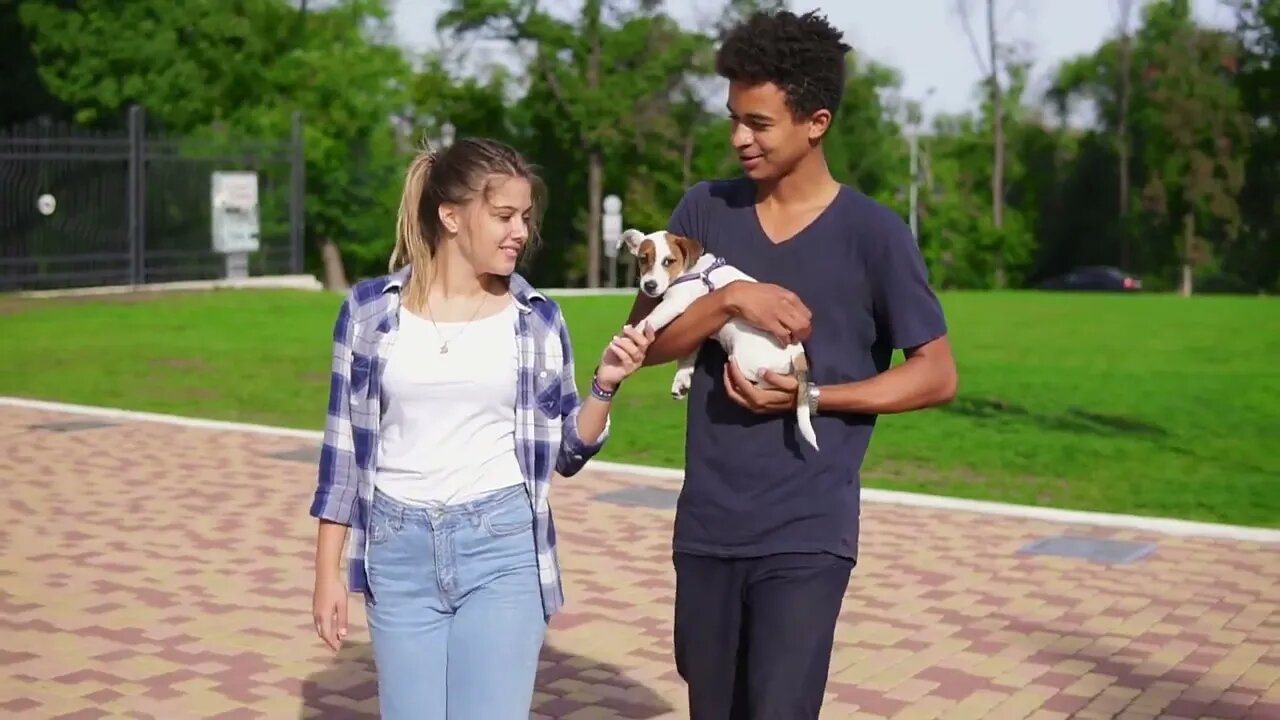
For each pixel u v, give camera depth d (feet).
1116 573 26.00
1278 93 209.97
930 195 237.45
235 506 30.89
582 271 216.13
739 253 11.84
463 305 11.17
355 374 11.12
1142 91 225.56
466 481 10.96
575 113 193.67
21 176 93.86
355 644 21.04
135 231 96.43
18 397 48.57
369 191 177.78
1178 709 18.60
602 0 194.80
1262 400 50.42
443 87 200.13
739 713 12.00
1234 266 217.97
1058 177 237.86
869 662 20.45
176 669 19.72
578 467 11.68
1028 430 43.88
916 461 38.58
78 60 139.74
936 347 11.31
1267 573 26.14
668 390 52.44
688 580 11.78
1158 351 66.69
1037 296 107.65
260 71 158.40
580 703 18.60
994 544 28.22
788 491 11.38
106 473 34.58
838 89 11.34
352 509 11.25
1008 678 19.79
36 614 22.39
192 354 62.34
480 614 10.88
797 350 11.32
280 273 108.27
